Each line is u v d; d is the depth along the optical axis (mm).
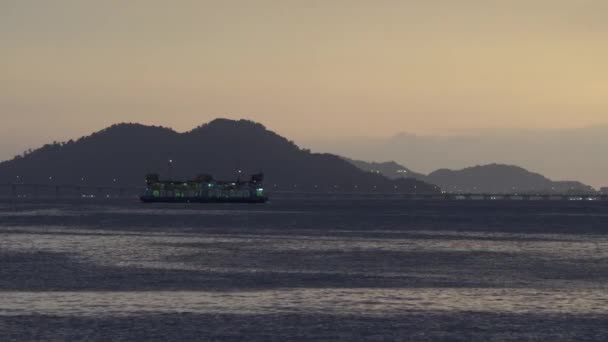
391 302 100562
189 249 178250
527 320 89562
